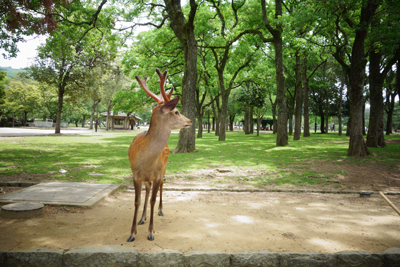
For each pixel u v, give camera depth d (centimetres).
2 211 458
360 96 1305
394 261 329
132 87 3062
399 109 6975
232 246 359
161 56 2317
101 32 1727
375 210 542
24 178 764
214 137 3123
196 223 448
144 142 384
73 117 7050
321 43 1827
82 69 2767
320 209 545
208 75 2788
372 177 863
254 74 2798
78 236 387
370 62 1772
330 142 2248
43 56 2495
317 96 4306
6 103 4488
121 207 543
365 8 1216
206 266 325
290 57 2705
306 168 1017
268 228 428
